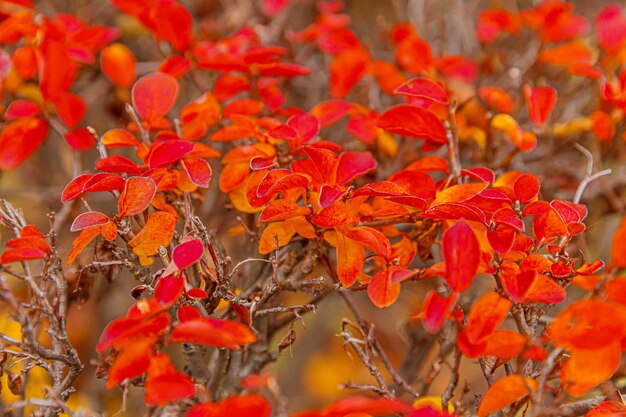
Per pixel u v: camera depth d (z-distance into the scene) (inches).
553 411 27.9
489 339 27.9
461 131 35.6
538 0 46.5
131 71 36.3
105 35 36.1
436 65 36.8
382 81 36.6
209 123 33.0
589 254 37.1
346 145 36.3
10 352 29.3
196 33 41.6
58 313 29.8
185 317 28.4
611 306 27.2
